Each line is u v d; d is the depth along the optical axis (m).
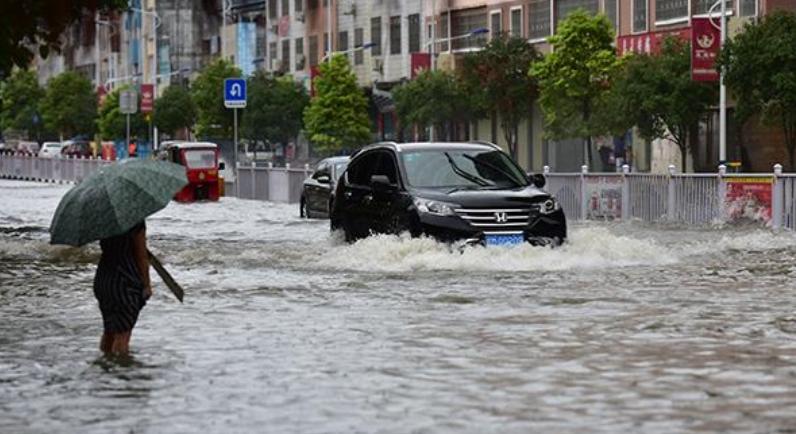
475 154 36.44
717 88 70.50
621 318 23.03
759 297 26.27
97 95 176.25
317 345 20.23
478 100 92.19
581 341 20.36
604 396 15.95
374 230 36.28
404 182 35.44
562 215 34.56
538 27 98.62
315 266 33.84
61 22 54.50
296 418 14.90
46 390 16.89
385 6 121.06
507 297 26.38
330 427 14.39
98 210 19.75
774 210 48.56
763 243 40.38
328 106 112.56
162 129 147.50
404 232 34.56
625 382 16.86
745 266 33.16
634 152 86.56
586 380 17.02
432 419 14.70
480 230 33.81
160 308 25.19
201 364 18.64
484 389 16.45
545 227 34.25
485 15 105.88
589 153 82.56
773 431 13.93
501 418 14.72
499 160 36.44
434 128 106.50
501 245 33.81
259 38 152.75
